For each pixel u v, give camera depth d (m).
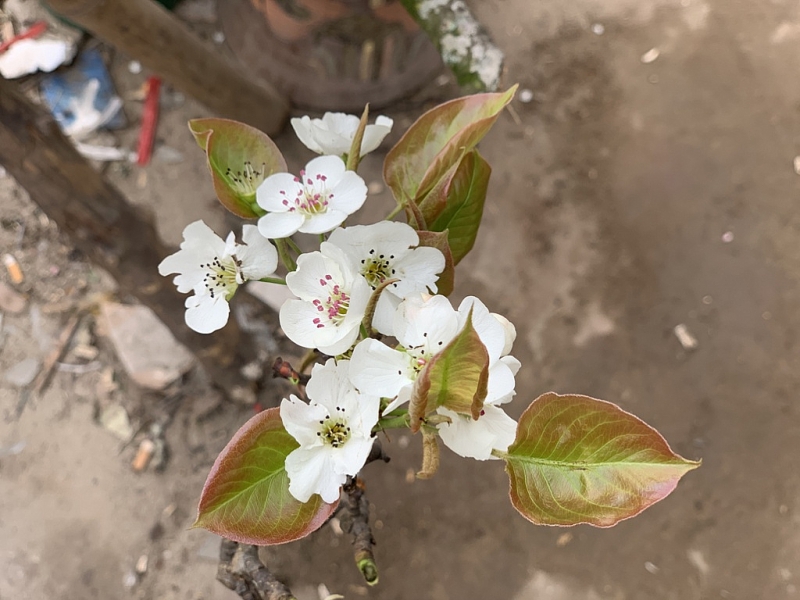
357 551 0.26
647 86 0.87
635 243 0.80
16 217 0.77
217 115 0.78
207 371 0.66
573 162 0.84
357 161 0.22
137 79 0.84
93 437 0.70
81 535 0.67
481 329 0.18
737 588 0.68
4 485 0.69
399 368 0.18
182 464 0.70
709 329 0.77
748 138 0.85
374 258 0.19
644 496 0.18
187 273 0.21
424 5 0.42
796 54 0.89
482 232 0.80
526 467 0.19
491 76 0.42
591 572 0.67
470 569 0.67
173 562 0.67
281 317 0.19
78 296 0.75
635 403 0.74
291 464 0.18
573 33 0.90
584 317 0.77
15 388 0.72
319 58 0.76
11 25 0.84
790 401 0.74
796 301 0.78
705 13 0.91
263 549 0.66
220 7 0.84
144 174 0.81
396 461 0.70
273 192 0.20
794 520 0.70
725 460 0.72
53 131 0.42
